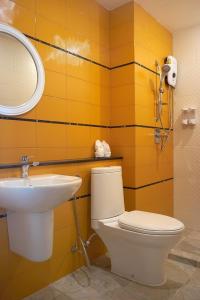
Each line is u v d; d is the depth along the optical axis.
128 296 1.50
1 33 1.45
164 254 1.57
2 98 1.45
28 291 1.50
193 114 2.53
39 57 1.62
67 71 1.84
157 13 2.28
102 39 2.15
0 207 1.32
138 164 2.10
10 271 1.41
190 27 2.54
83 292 1.54
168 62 2.47
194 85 2.52
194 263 1.84
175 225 1.51
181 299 1.46
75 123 1.90
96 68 2.09
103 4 2.13
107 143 2.18
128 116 2.10
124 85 2.12
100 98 2.12
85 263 1.87
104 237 1.76
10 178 1.34
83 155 1.96
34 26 1.62
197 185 2.53
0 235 1.38
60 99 1.78
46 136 1.69
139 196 2.11
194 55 2.52
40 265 1.56
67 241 1.73
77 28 1.92
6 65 1.47
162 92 2.41
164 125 2.50
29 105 1.56
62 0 1.81
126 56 2.11
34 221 1.28
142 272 1.63
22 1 1.55
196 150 2.53
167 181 2.55
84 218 1.85
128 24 2.10
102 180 1.78
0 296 1.36
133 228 1.53
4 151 1.45
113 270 1.77
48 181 1.41
